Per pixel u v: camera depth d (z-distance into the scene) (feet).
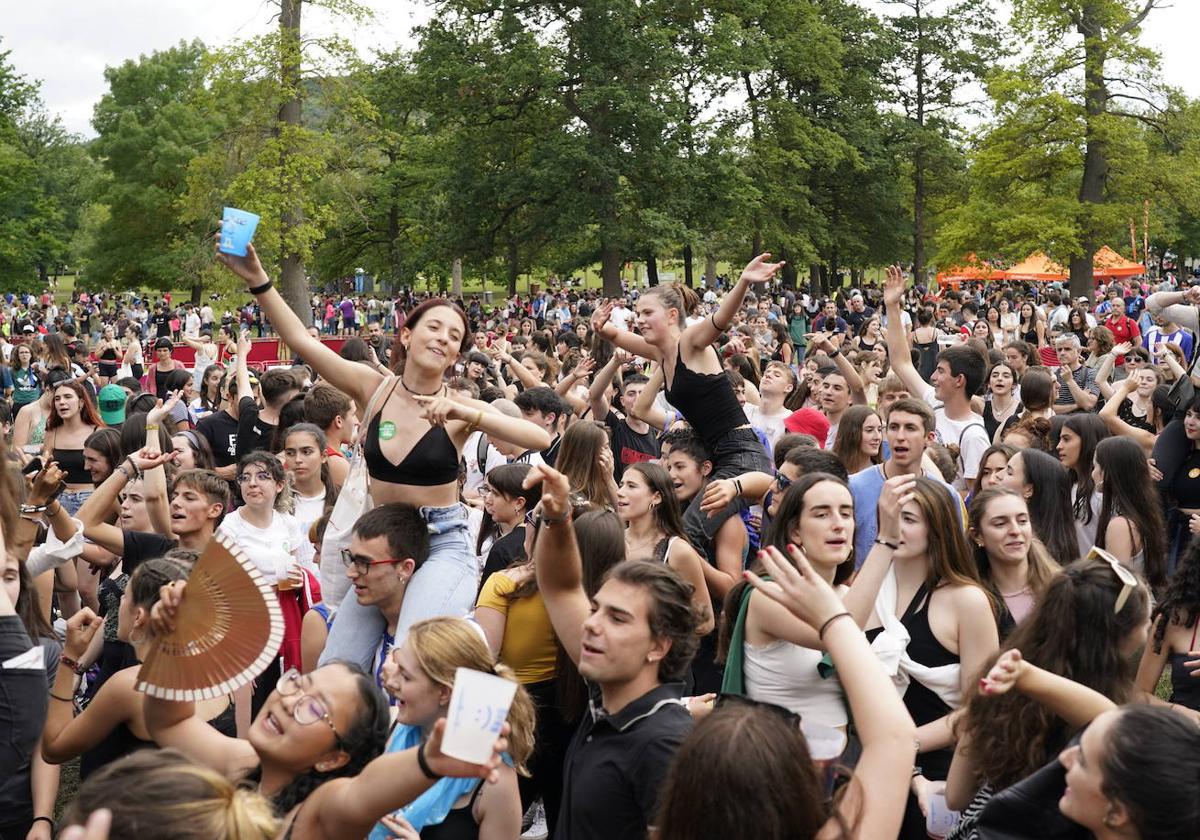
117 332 147.95
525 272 217.36
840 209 199.82
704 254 175.52
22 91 230.27
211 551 11.23
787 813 8.22
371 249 204.44
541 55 146.10
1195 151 148.46
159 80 250.57
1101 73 148.36
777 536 14.56
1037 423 26.17
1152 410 33.24
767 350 59.36
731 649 13.78
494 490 19.79
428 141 166.50
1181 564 15.81
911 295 151.02
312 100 119.24
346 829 9.64
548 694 15.97
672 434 21.86
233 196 113.29
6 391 55.98
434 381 15.98
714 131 157.58
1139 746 8.84
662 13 158.10
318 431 23.63
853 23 193.67
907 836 14.34
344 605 15.97
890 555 13.29
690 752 8.48
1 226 228.02
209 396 42.86
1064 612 12.69
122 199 233.35
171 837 7.59
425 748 9.29
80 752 13.87
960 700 14.71
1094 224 150.41
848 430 23.61
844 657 9.66
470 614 16.06
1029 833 10.40
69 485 29.91
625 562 11.76
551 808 16.62
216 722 15.26
